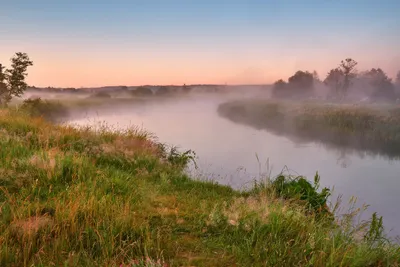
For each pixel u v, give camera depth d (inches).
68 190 203.6
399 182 531.8
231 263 142.9
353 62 3440.0
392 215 352.2
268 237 165.6
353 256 147.9
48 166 238.7
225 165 546.6
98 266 130.3
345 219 202.5
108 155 333.4
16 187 207.5
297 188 266.8
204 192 280.7
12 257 129.6
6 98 1745.8
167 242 157.2
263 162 630.5
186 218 193.6
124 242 144.8
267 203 216.1
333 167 655.8
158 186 266.8
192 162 516.7
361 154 846.5
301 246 154.3
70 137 374.9
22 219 157.2
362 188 488.7
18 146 293.4
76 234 148.9
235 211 197.3
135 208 199.0
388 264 146.7
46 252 137.9
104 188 218.5
